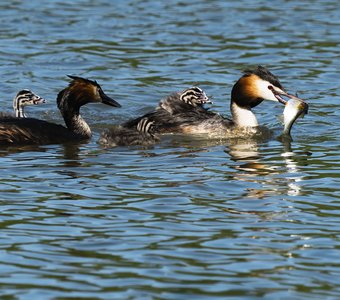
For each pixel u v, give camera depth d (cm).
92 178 1512
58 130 1811
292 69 2297
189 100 1945
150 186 1466
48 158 1652
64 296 1061
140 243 1223
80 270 1135
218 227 1284
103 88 2172
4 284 1093
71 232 1262
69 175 1530
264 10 2784
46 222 1299
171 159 1647
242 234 1258
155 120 1866
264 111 2061
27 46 2448
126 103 2081
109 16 2714
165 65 2333
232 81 2227
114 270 1136
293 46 2473
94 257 1176
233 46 2473
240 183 1488
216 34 2569
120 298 1057
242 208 1363
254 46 2473
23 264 1152
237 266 1151
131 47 2458
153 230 1271
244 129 1870
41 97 2064
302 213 1341
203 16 2723
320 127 1902
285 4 2856
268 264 1159
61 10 2759
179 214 1336
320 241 1234
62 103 1836
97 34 2556
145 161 1630
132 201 1391
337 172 1553
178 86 2188
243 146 1759
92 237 1244
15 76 2244
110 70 2294
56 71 2286
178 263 1159
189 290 1080
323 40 2519
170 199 1401
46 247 1207
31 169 1569
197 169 1574
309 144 1766
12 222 1298
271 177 1523
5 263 1155
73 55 2389
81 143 1783
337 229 1278
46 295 1063
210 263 1159
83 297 1059
